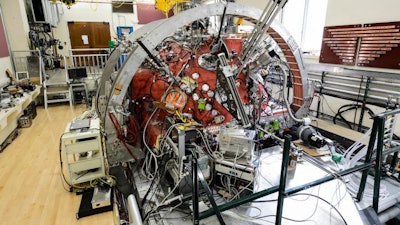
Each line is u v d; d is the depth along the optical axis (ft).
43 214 7.24
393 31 10.32
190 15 8.29
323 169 8.80
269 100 11.85
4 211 7.34
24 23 19.85
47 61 25.38
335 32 13.03
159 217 6.86
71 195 8.09
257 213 6.86
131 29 23.49
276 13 7.91
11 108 11.40
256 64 9.64
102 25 31.78
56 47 28.76
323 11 15.15
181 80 9.07
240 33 10.06
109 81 11.05
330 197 7.50
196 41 9.57
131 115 9.25
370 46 11.39
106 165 8.87
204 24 9.75
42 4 22.04
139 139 9.11
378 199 7.18
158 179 8.24
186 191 7.00
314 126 12.72
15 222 6.92
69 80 19.57
